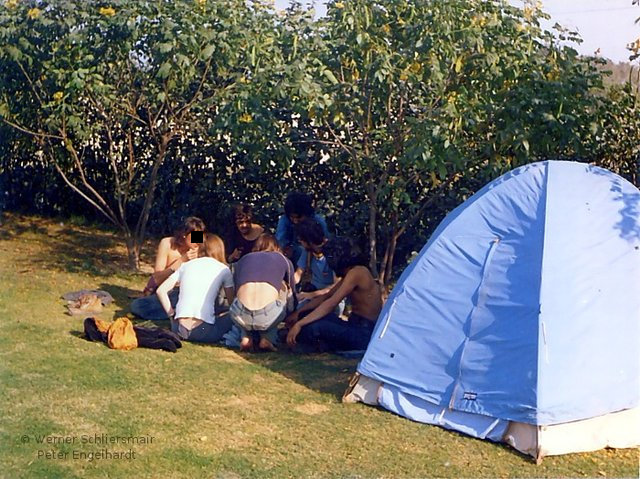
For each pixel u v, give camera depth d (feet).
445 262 19.99
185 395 20.48
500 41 26.27
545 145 26.91
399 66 26.35
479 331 18.94
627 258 19.36
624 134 30.73
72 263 35.19
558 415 17.52
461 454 17.52
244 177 36.06
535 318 18.17
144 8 29.84
